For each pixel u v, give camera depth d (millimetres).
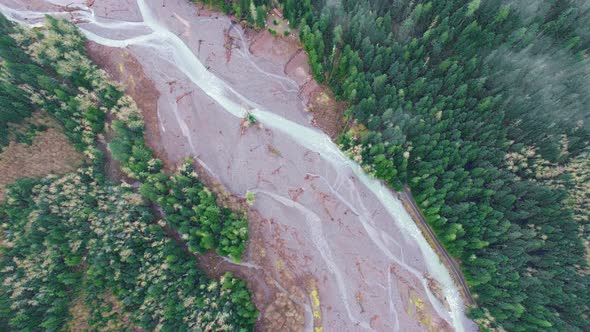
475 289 50750
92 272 47031
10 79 52094
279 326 50094
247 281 51938
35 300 45469
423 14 53281
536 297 46281
